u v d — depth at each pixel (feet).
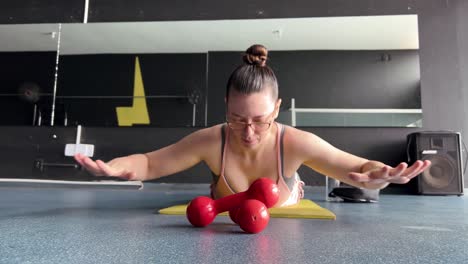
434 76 9.28
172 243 2.02
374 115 8.93
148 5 10.09
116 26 9.74
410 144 8.20
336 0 9.61
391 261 1.66
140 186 8.95
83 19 10.17
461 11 9.51
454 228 2.84
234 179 3.80
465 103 9.16
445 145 7.69
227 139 3.76
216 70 9.38
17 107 9.70
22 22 10.30
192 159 3.85
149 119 9.34
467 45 9.38
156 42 9.61
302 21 9.34
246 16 9.78
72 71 9.66
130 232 2.40
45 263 1.52
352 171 3.25
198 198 2.83
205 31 9.55
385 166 2.69
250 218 2.39
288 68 9.15
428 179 7.64
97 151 9.42
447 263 1.63
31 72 9.78
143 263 1.53
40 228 2.54
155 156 3.81
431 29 9.45
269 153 3.68
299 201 4.95
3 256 1.65
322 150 3.52
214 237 2.26
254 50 3.33
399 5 9.53
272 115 3.26
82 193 7.21
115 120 9.39
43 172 9.41
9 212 3.61
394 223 3.13
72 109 9.52
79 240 2.08
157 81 9.45
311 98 9.02
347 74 9.06
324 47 9.20
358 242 2.14
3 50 9.95
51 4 10.30
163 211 3.63
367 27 9.23
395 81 9.01
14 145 9.62
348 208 4.68
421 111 8.90
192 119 9.26
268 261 1.60
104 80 9.55
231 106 3.20
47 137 9.58
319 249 1.90
